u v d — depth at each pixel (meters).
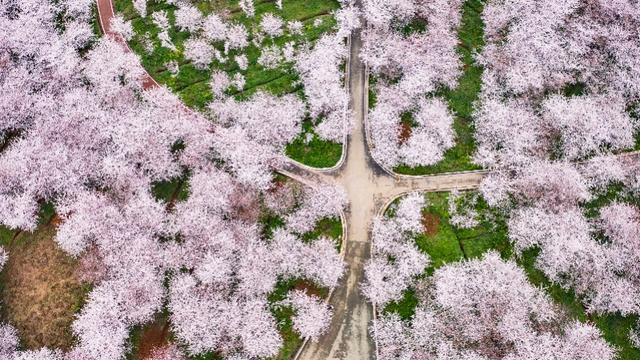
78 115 40.09
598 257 37.94
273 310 37.84
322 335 37.50
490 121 40.41
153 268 37.53
